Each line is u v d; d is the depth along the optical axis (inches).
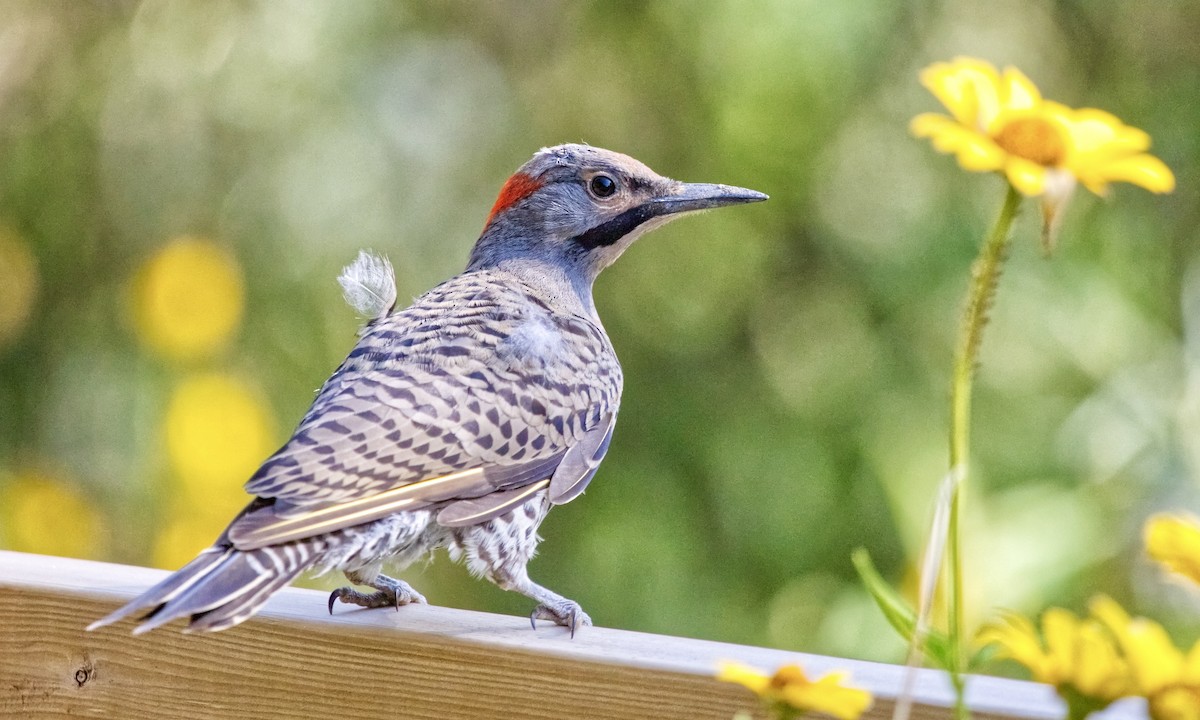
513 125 466.0
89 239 461.7
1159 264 454.6
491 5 474.3
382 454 269.0
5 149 466.9
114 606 249.8
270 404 452.8
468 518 278.8
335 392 281.4
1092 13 470.9
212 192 453.1
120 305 459.2
